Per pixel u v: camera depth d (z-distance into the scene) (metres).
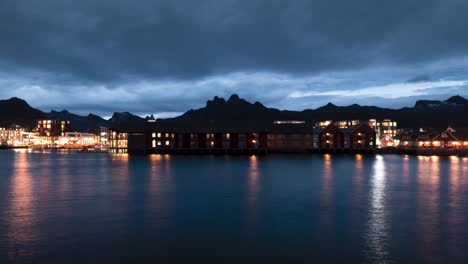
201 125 165.88
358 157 147.75
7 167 94.06
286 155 157.50
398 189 53.62
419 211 38.12
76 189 52.94
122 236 29.31
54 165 101.31
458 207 40.09
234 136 162.25
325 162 114.69
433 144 184.00
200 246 27.19
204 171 81.69
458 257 25.11
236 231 30.80
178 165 100.00
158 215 36.25
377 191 51.66
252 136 162.38
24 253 25.53
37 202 42.53
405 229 31.44
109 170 84.12
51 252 25.75
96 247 26.80
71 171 81.94
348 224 33.03
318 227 32.06
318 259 24.81
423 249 26.56
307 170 85.31
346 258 24.95
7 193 48.97
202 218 35.09
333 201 43.72
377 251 26.20
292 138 169.38
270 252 26.05
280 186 56.84
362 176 71.94
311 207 40.16
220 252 26.00
